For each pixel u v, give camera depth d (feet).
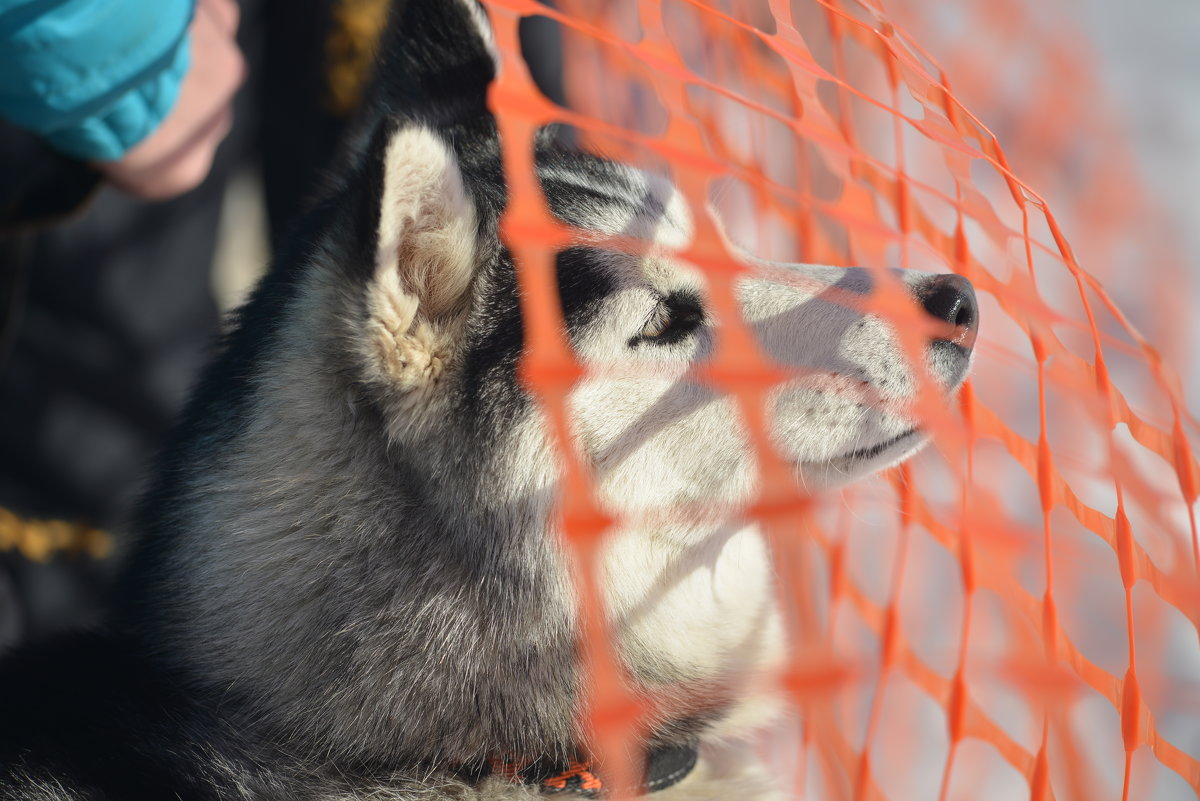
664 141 3.32
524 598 3.55
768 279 3.65
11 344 3.99
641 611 3.61
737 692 3.72
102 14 3.37
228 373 3.69
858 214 3.57
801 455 3.60
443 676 3.53
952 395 3.58
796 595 4.09
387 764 3.53
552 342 3.13
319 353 3.60
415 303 3.51
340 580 3.54
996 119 5.80
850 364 3.57
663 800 3.68
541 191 3.63
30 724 3.45
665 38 3.36
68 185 3.62
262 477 3.60
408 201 3.45
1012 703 4.08
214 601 3.57
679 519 3.60
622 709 3.11
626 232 3.61
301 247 3.72
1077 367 3.65
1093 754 4.00
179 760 3.44
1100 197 5.35
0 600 4.01
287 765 3.49
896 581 3.51
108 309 4.07
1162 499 4.09
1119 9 6.56
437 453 3.56
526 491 3.55
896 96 3.59
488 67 3.82
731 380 3.30
